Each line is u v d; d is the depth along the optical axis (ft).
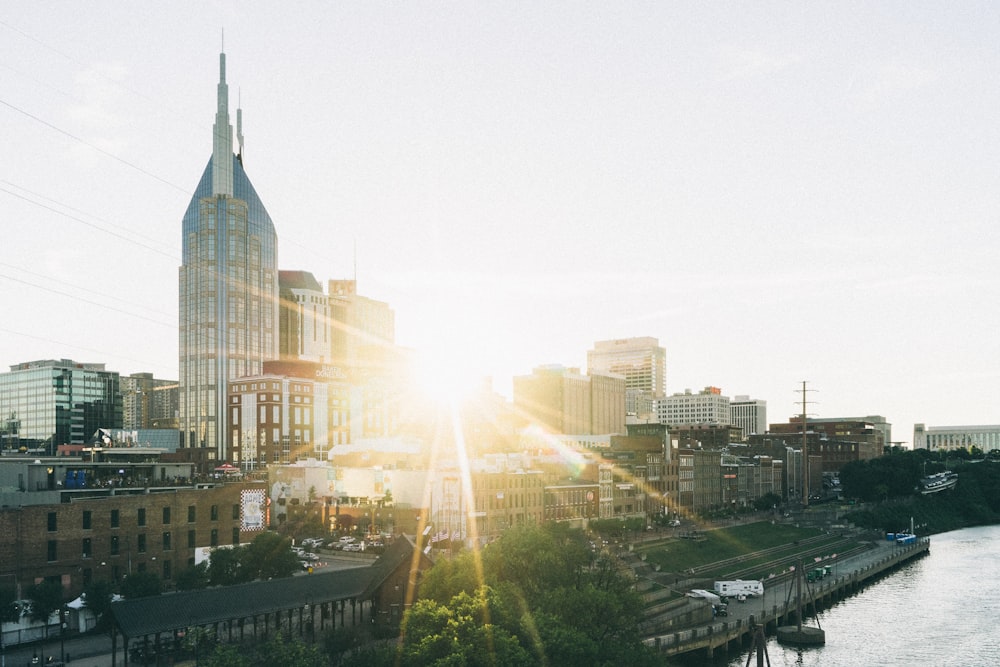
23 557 366.63
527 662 258.57
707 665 402.93
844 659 411.13
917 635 458.09
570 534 544.21
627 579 387.96
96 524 396.16
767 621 463.01
